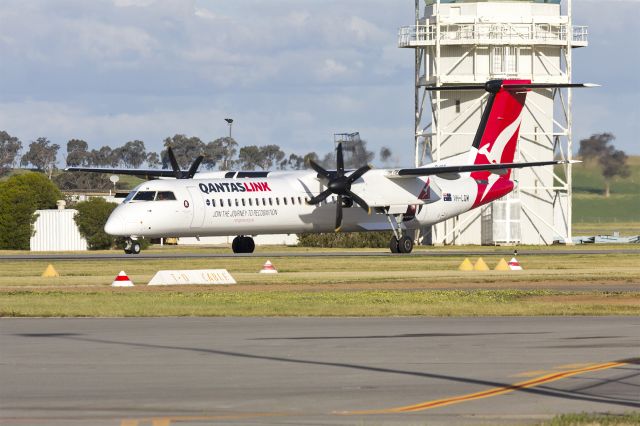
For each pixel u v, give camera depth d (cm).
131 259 13125
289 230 14850
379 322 6062
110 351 4756
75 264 12044
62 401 3534
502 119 16275
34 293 8069
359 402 3503
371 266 11794
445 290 8450
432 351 4725
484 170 14725
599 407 3406
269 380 3947
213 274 9238
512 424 3142
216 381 3928
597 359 4441
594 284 9150
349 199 14625
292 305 7069
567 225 19962
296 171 15612
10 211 19075
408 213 15300
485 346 4888
